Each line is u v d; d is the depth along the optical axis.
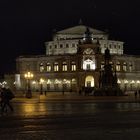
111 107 50.66
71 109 46.75
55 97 91.19
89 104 60.34
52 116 36.22
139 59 164.88
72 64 158.12
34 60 166.75
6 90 43.34
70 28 176.62
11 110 43.62
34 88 163.38
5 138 21.27
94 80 152.00
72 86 156.88
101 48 167.50
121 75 158.00
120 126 26.66
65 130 24.70
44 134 22.84
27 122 30.53
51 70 162.50
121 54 163.62
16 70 172.25
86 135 22.20
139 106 52.81
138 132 23.39
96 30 175.75
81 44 155.25
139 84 164.38
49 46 174.88
